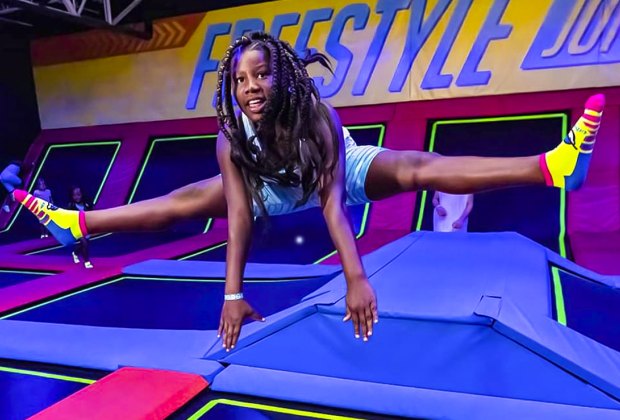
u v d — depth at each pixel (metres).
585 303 4.38
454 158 2.43
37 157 13.53
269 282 6.14
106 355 4.13
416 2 10.10
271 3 11.25
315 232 9.36
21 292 6.27
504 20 9.56
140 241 10.06
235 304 2.18
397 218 9.39
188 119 12.39
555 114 9.20
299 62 2.12
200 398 3.51
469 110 9.81
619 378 2.99
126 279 6.89
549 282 4.28
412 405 3.16
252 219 2.34
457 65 9.95
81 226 2.85
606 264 6.71
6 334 4.68
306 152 2.14
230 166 2.32
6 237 11.38
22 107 13.71
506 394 3.15
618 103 8.89
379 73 10.52
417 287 3.76
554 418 2.89
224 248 9.05
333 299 3.60
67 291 6.32
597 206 8.34
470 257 4.76
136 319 5.17
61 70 13.60
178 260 7.88
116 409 3.19
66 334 4.62
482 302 3.33
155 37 12.42
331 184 2.24
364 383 3.42
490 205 9.01
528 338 3.02
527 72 9.48
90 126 13.51
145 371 3.72
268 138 2.16
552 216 8.53
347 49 10.73
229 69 2.11
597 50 9.02
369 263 4.73
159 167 11.99
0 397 3.65
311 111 2.17
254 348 3.76
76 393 3.41
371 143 10.21
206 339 4.20
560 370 3.01
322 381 3.48
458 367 3.23
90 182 12.48
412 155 2.55
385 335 3.35
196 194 2.84
